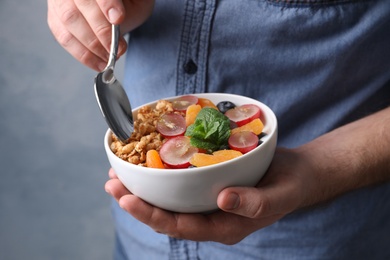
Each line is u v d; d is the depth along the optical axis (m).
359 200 0.78
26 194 1.65
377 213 0.80
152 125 0.62
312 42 0.72
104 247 1.67
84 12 0.66
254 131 0.60
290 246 0.79
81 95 1.62
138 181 0.56
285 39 0.72
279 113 0.76
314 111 0.76
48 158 1.64
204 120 0.59
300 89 0.74
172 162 0.57
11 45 1.59
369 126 0.72
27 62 1.60
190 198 0.56
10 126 1.63
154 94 0.79
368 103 0.77
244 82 0.75
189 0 0.73
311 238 0.79
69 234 1.66
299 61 0.73
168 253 0.82
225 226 0.61
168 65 0.77
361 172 0.68
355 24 0.72
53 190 1.65
